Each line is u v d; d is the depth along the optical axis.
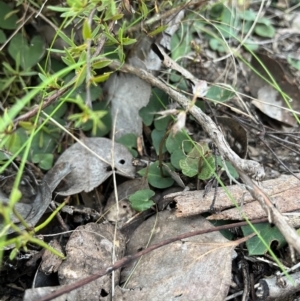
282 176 0.20
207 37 0.26
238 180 0.20
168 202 0.20
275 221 0.16
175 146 0.21
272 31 0.27
